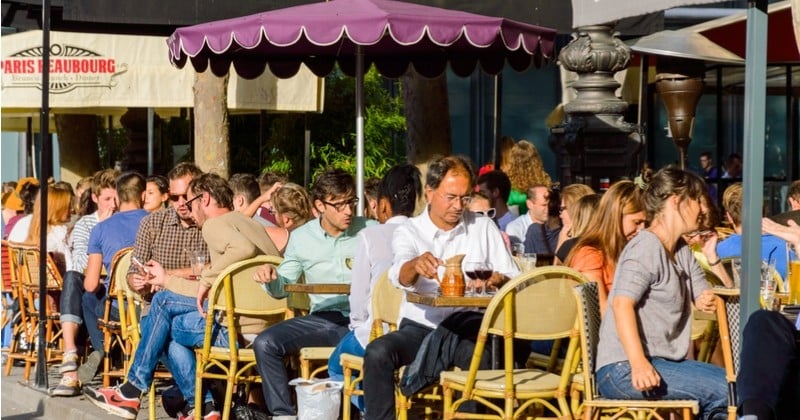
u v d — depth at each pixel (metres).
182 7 15.40
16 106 20.92
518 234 14.80
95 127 26.69
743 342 7.77
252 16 12.47
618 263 8.39
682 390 8.14
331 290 10.45
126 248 13.14
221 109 18.70
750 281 7.98
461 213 9.80
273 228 12.92
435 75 15.83
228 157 18.80
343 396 10.37
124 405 12.14
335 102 25.53
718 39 17.81
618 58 14.80
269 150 25.56
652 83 21.64
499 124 19.25
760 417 7.46
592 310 8.48
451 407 8.99
